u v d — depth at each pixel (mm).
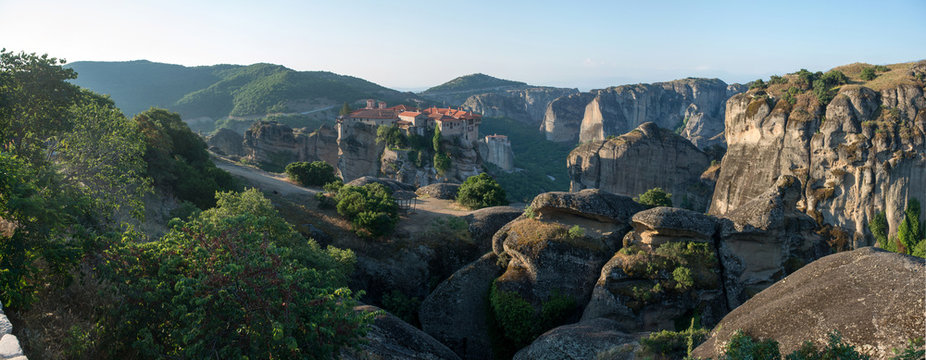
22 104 25000
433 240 49500
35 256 13414
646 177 126938
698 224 37188
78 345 12398
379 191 56500
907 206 79250
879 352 17156
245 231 15469
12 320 12680
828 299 20359
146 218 33812
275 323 11938
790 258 37031
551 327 37094
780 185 38156
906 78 85188
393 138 131625
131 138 26766
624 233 41625
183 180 46312
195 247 14164
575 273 38906
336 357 15094
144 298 13391
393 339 27438
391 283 45531
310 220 49812
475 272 41656
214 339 12602
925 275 18547
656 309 34719
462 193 67375
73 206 16203
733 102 100188
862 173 81688
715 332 23766
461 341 39312
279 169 150500
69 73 27656
